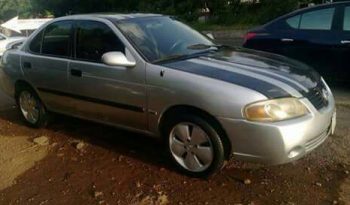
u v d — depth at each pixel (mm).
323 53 7426
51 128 5961
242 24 22766
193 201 3844
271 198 3830
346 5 7285
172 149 4383
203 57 4625
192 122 4141
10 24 14836
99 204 3900
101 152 5027
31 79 5758
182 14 26188
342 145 4859
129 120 4719
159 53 4637
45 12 34562
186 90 4074
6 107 7270
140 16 5270
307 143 3902
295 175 4219
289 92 3896
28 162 4883
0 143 5543
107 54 4520
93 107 5047
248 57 4695
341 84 7785
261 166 4434
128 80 4547
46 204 3979
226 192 3967
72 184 4301
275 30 7953
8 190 4289
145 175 4391
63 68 5250
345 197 3797
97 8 32219
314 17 7562
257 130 3754
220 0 24500
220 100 3875
